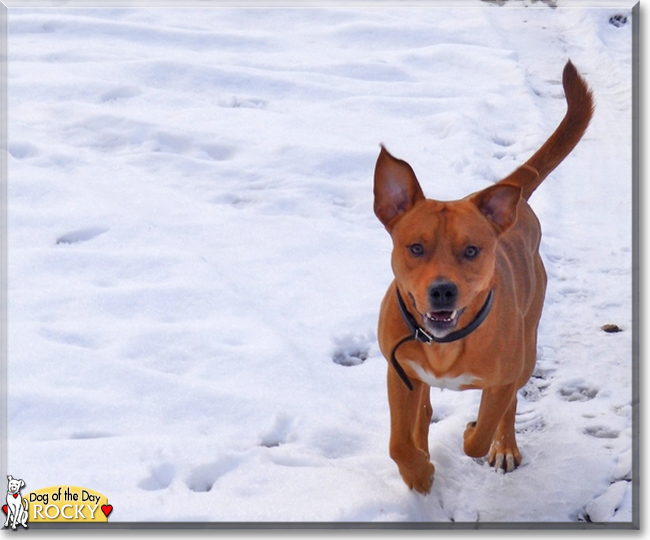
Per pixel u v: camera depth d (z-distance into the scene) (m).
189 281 7.07
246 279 7.27
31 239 7.67
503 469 5.32
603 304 7.16
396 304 4.62
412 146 9.97
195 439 5.30
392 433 4.86
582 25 14.17
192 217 8.20
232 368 6.03
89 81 10.97
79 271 7.19
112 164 9.23
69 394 5.63
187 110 10.62
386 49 13.34
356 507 4.67
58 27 13.07
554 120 10.92
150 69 11.59
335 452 5.39
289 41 13.43
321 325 6.68
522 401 6.04
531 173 5.42
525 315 5.29
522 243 5.20
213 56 12.48
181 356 6.15
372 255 7.74
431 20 14.38
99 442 5.22
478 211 4.39
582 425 5.70
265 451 5.20
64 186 8.54
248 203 8.70
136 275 7.18
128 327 6.44
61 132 9.91
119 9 14.12
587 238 8.24
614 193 9.11
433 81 12.15
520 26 14.50
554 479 5.24
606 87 11.95
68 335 6.34
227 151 9.70
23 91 10.81
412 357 4.62
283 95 11.38
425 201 4.45
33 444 5.18
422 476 4.95
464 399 5.96
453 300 4.19
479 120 10.62
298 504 4.75
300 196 8.70
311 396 5.79
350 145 9.78
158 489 4.98
